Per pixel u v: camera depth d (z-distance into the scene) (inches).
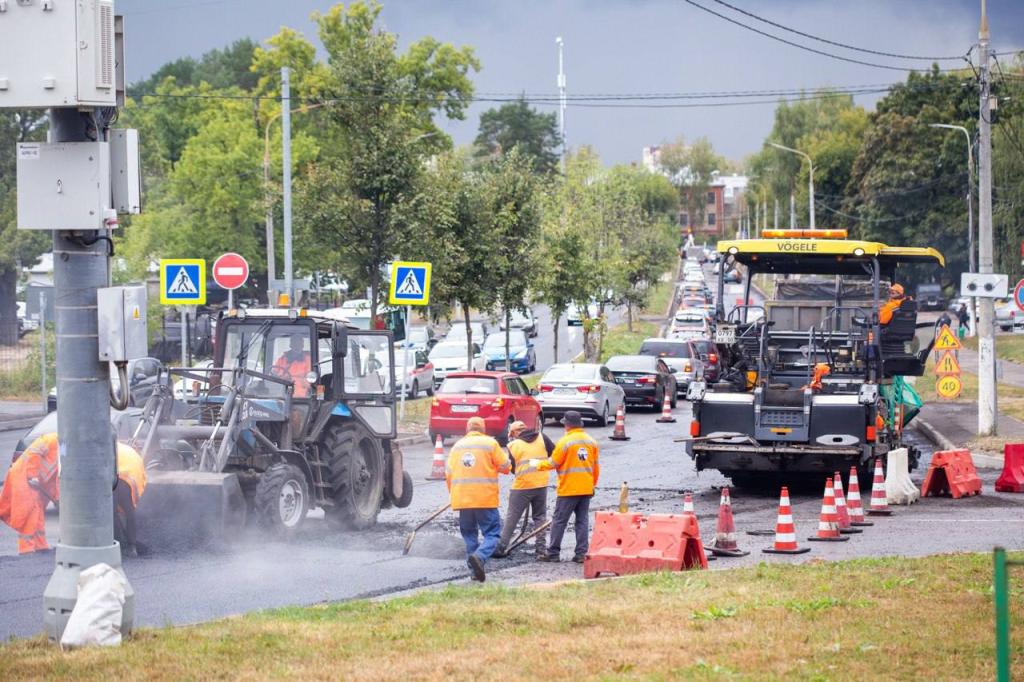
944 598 1263.5
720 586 1338.6
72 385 1067.3
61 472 1072.2
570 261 5585.6
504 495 2313.0
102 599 1042.7
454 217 4119.1
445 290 4124.0
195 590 1392.7
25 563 1547.7
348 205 3567.9
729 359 2423.7
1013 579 1378.0
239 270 3112.7
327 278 6358.3
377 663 990.4
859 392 2242.9
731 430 2294.5
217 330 1893.5
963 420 3595.0
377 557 1644.9
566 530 1940.2
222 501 1630.2
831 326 2440.9
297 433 1844.2
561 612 1186.0
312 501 1846.7
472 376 3250.5
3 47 1018.7
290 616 1173.1
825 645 1066.1
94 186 1044.5
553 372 3846.0
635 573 1486.2
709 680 952.9
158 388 1749.5
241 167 6722.4
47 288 4079.7
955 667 994.1
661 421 3959.2
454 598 1279.5
